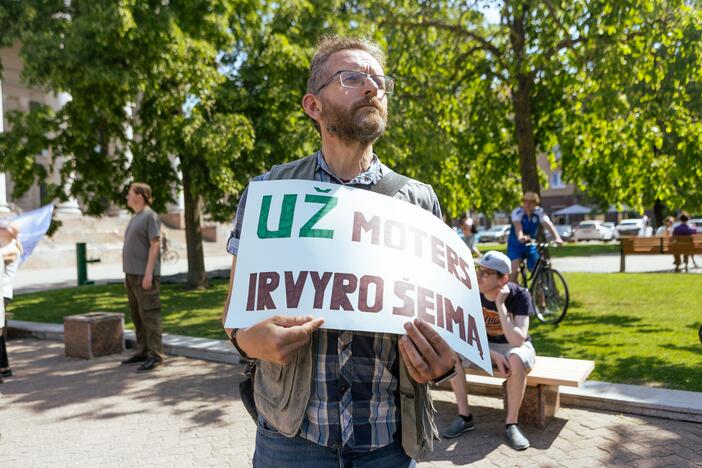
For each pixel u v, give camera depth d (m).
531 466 3.75
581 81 9.45
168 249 27.06
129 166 13.62
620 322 7.89
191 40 10.81
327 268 1.40
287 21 12.12
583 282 12.91
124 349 7.61
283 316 1.30
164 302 11.49
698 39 8.06
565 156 10.91
